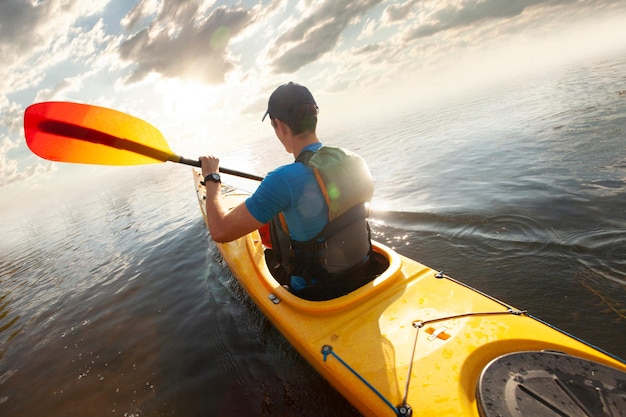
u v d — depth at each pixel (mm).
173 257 4676
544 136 7215
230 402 1932
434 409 1026
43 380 2580
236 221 1292
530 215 3535
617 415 856
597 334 1979
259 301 2010
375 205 5035
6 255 9602
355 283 1710
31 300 4691
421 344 1280
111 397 2203
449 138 10172
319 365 1380
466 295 1515
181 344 2615
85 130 2041
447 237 3500
